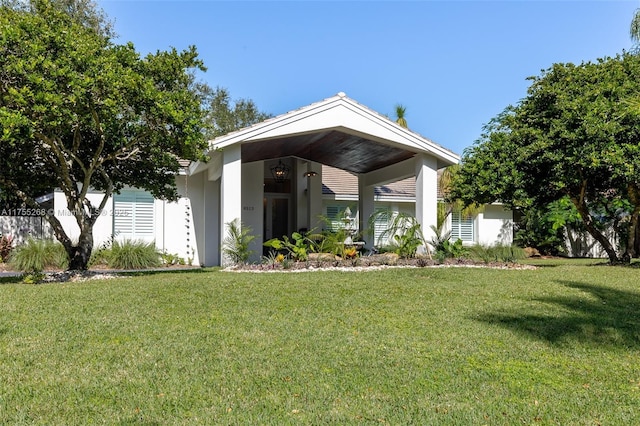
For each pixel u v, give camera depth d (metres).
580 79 13.76
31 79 8.31
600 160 12.27
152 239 17.66
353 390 3.99
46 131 9.60
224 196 13.69
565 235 24.58
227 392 3.90
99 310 6.94
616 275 11.70
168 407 3.60
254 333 5.72
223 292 8.54
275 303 7.61
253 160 18.69
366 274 11.44
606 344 5.49
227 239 13.73
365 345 5.27
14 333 5.62
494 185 14.09
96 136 11.43
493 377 4.34
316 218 20.17
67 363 4.57
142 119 11.07
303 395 3.86
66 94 8.92
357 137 15.58
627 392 4.02
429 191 16.12
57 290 8.77
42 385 4.00
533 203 15.40
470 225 24.58
